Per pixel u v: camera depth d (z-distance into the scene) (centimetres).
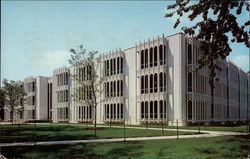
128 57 4584
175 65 3844
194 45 3944
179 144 1596
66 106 6134
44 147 1555
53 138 2045
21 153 1371
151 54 4159
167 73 3928
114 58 4831
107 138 2016
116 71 4731
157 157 1202
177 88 3781
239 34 1166
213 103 4566
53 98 6681
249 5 1127
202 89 4091
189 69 3862
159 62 3991
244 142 1656
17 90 5259
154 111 3991
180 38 3828
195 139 1855
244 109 6856
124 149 1440
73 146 1584
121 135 2200
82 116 5553
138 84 4309
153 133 2353
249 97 7375
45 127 3662
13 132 2731
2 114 8306
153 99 4003
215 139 1841
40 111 7081
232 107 5766
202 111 4041
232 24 1150
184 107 3731
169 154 1276
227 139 1827
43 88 7212
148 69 4134
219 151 1347
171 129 2908
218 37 1200
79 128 3331
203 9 1185
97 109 5078
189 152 1327
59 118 6394
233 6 1116
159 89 3934
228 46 1225
